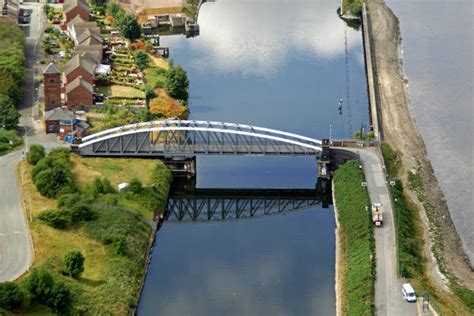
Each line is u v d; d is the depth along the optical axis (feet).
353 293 643.04
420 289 640.99
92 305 627.46
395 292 637.71
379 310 615.98
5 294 593.83
